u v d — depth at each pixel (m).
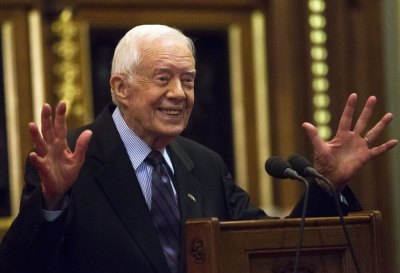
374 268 6.15
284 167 6.21
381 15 13.37
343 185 6.86
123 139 6.93
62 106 5.96
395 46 13.33
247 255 5.71
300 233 5.75
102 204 6.65
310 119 12.99
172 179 7.04
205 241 5.53
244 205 7.37
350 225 6.12
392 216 13.30
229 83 12.84
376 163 13.31
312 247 5.96
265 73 12.95
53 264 6.28
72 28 12.20
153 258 6.57
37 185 6.30
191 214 6.88
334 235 6.05
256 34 12.93
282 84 12.88
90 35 12.30
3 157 11.81
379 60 13.30
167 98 6.71
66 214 6.16
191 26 12.73
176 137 7.41
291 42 12.97
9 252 6.12
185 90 6.78
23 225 6.05
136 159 6.91
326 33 13.13
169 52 6.72
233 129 12.80
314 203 6.84
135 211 6.68
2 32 11.92
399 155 13.29
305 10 13.05
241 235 5.71
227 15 12.86
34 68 11.95
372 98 6.82
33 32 11.97
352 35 13.29
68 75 12.14
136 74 6.77
